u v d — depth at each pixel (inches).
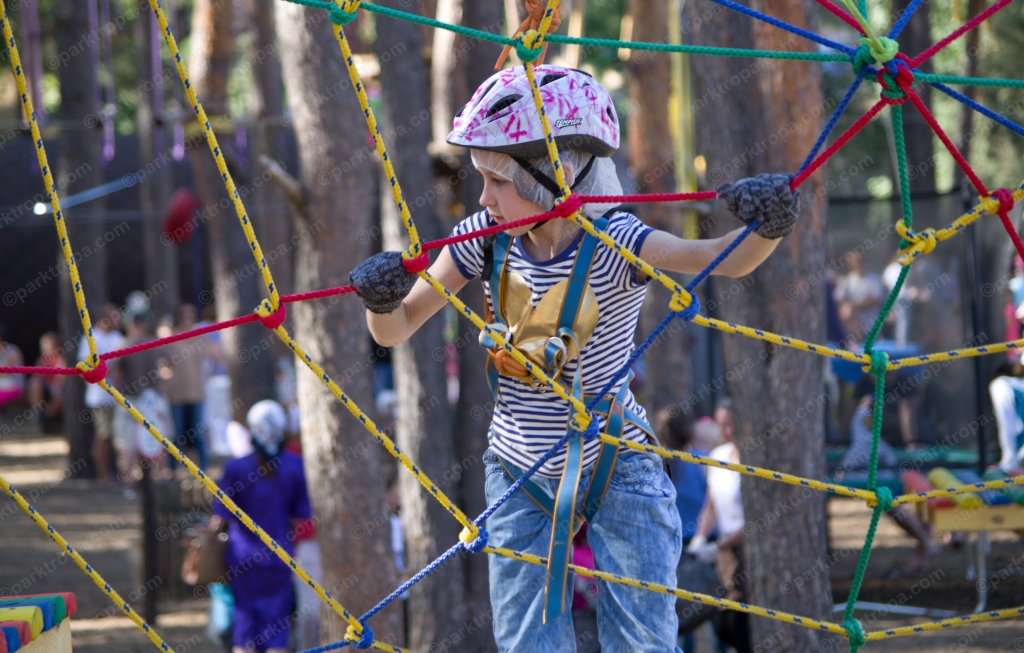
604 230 185.9
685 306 177.2
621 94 1593.3
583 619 382.9
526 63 170.6
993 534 817.5
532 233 190.4
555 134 181.9
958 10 741.9
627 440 185.9
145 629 193.5
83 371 177.9
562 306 183.6
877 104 177.2
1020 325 688.4
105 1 1181.7
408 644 539.8
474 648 540.7
